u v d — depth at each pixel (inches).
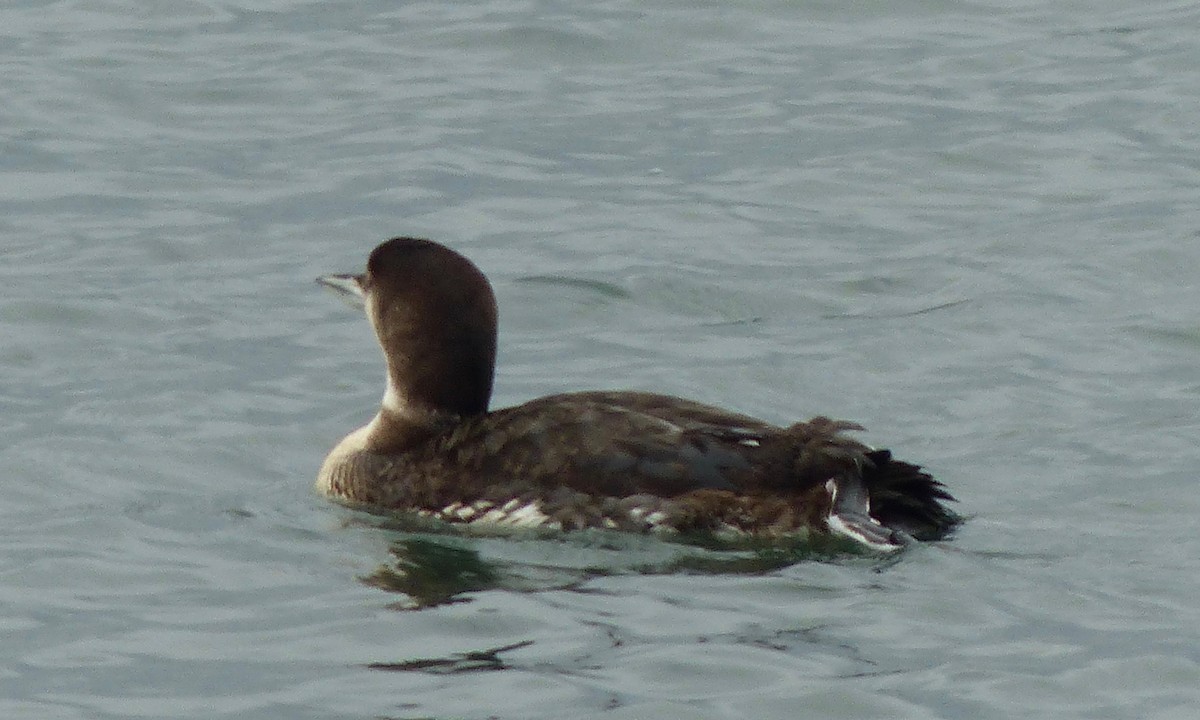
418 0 1008.9
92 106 892.6
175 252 754.8
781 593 472.4
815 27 973.2
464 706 423.2
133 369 645.9
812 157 837.8
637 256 741.9
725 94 903.1
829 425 512.7
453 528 523.8
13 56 941.8
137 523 529.0
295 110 892.0
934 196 801.6
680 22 974.4
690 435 512.4
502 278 720.3
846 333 669.9
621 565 494.3
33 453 575.8
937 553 491.5
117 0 1010.1
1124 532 506.9
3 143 853.2
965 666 437.4
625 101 898.1
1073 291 699.4
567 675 434.6
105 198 805.2
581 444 518.9
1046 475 550.0
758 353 653.9
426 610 469.1
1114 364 637.9
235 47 958.4
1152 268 718.5
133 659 449.7
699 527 502.6
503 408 553.9
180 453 581.0
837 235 765.9
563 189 812.0
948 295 701.9
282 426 603.5
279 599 479.8
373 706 424.5
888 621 457.1
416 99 901.8
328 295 714.8
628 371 641.6
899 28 972.6
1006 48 945.5
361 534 522.0
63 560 502.6
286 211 794.8
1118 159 828.0
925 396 617.3
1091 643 447.2
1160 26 968.3
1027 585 473.7
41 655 452.8
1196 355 644.1
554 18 977.5
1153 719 419.5
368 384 637.3
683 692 426.6
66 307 694.5
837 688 427.5
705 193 805.2
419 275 548.1
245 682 437.4
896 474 503.5
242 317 693.9
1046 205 788.0
